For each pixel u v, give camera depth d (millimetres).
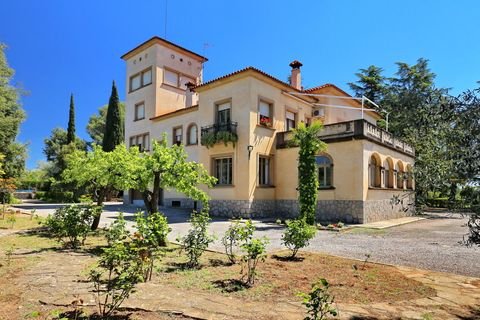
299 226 7738
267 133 19375
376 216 17359
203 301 4434
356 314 4086
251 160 18094
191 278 5629
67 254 7453
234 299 4555
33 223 13430
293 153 19000
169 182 8992
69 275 5586
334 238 11227
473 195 3268
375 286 5312
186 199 22781
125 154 9977
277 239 10680
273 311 4098
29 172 44406
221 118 20016
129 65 28719
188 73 28094
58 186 31828
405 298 4750
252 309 4160
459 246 9469
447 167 3461
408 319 3951
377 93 34625
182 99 27469
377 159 18281
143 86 27062
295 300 4551
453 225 15898
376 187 17625
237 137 18594
